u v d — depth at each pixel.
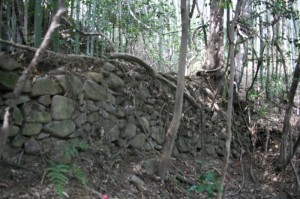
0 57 3.47
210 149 6.41
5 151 3.47
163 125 5.53
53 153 3.76
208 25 7.53
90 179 3.92
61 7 2.37
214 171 5.80
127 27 7.26
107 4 6.64
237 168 6.52
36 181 3.47
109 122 4.57
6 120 2.21
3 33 4.68
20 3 4.83
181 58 4.38
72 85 4.05
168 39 9.41
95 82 4.40
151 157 5.04
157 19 8.83
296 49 8.88
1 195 3.16
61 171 3.52
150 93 5.37
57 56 4.11
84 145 4.00
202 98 6.66
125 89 4.91
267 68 7.37
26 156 3.63
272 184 6.36
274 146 7.28
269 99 7.29
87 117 4.26
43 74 3.89
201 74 7.13
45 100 3.79
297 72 5.54
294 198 5.92
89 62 4.56
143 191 4.27
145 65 5.26
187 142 5.93
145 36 8.51
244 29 7.12
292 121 7.75
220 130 6.70
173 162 5.41
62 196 3.39
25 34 4.45
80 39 5.94
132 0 7.54
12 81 3.54
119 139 4.71
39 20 4.23
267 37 7.34
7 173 3.39
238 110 7.34
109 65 4.74
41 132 3.75
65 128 3.92
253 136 7.25
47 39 2.27
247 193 5.82
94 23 5.79
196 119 6.21
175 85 5.76
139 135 5.02
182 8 4.26
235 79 7.30
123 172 4.40
